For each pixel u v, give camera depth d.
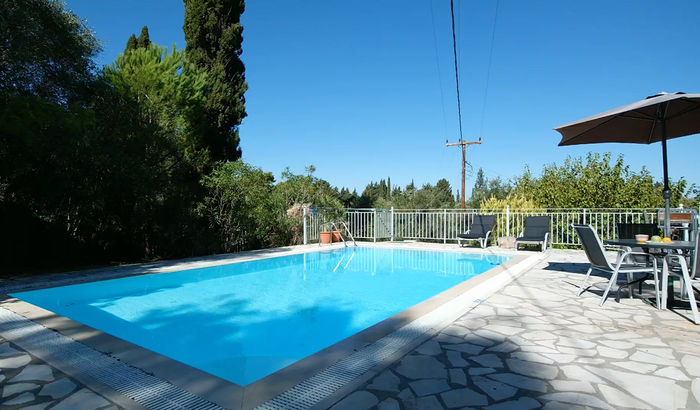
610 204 10.80
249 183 10.28
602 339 3.12
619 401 2.08
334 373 2.46
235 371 3.11
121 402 2.12
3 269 7.14
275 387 2.27
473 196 24.12
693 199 10.24
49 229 7.73
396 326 3.45
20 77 6.24
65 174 6.74
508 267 7.15
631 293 4.62
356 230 14.38
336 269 8.41
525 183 13.36
